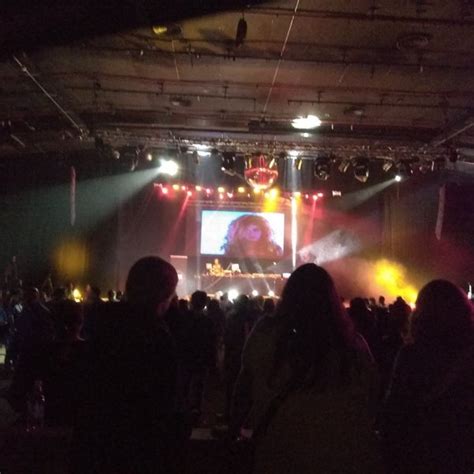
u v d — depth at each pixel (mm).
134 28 9641
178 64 11688
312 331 2502
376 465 2465
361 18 9383
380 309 9609
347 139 16344
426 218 22406
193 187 23312
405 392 2721
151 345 2418
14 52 10414
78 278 22516
